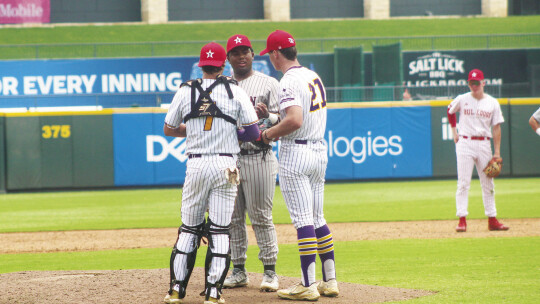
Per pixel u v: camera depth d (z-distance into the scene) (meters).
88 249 32.66
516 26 117.06
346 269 24.69
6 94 83.31
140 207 53.41
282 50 19.33
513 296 18.91
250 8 124.06
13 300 19.05
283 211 49.41
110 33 113.81
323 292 19.34
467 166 35.12
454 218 42.03
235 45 20.73
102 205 55.53
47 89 83.69
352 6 126.31
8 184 69.38
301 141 19.06
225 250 18.11
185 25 117.12
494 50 90.50
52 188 70.31
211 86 18.12
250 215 20.58
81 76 84.06
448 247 29.84
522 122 72.06
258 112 19.75
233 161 18.28
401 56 85.69
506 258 26.28
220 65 18.31
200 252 30.06
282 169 19.14
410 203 51.78
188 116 18.12
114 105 77.25
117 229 40.31
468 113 34.84
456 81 90.62
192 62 85.19
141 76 84.62
